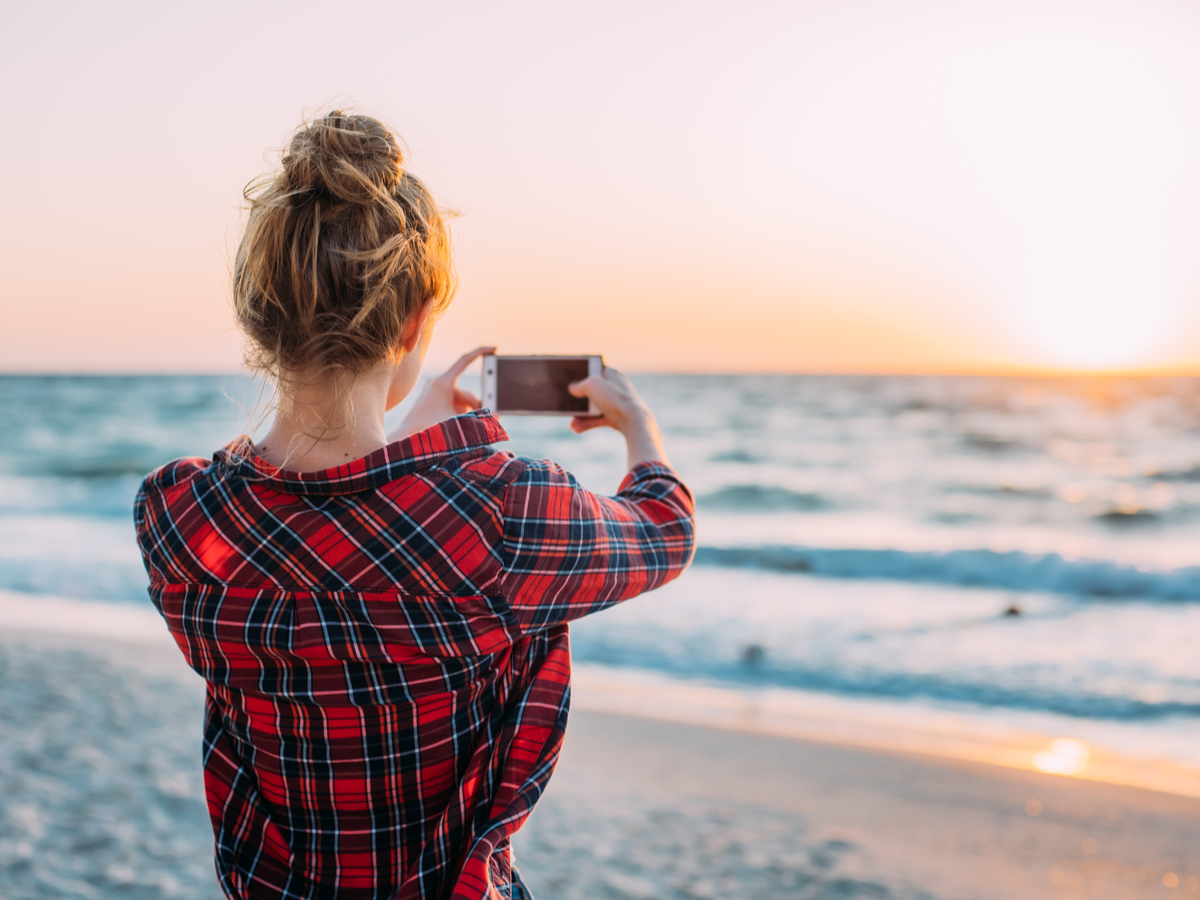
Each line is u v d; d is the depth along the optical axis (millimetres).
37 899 3248
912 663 7406
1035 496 19422
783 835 3998
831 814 4238
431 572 833
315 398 871
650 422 1163
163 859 3570
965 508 18391
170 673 6227
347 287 834
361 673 843
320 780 875
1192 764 5230
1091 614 9234
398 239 840
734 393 41656
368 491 845
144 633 7801
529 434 25922
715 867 3676
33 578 10602
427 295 898
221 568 862
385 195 840
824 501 19281
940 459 24406
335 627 828
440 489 848
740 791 4504
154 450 27984
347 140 845
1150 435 27844
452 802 888
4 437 30047
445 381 1276
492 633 861
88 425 32812
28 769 4410
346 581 833
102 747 4746
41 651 6859
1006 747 5512
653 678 6973
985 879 3623
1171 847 3926
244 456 889
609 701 6305
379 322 851
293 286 831
